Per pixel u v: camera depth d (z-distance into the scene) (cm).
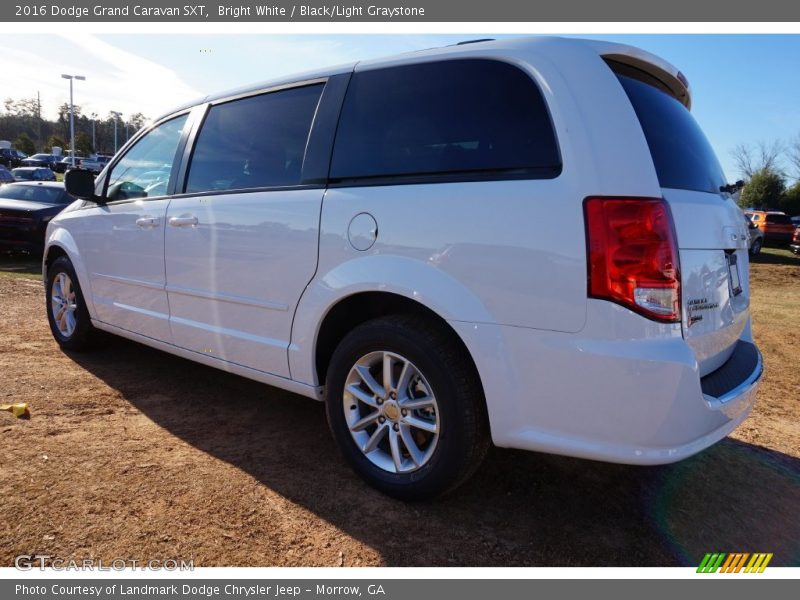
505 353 211
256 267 286
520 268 206
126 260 371
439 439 229
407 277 229
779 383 481
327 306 256
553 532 234
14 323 537
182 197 333
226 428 317
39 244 977
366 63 272
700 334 217
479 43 241
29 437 289
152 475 260
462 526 234
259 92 313
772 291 1327
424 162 238
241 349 300
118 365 418
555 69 215
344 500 248
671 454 197
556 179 204
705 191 240
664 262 196
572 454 204
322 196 262
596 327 195
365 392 256
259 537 220
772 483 287
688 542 233
